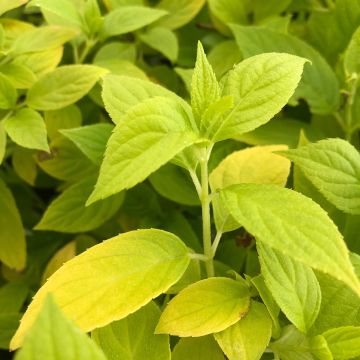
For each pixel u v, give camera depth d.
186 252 0.23
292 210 0.19
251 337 0.22
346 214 0.28
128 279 0.22
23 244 0.35
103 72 0.32
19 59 0.35
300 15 0.44
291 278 0.22
